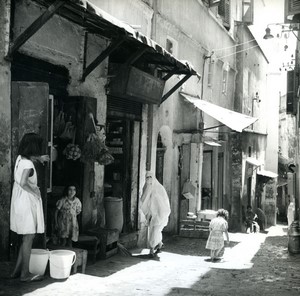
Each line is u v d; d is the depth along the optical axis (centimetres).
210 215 1582
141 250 1141
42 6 785
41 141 636
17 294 577
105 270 802
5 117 675
